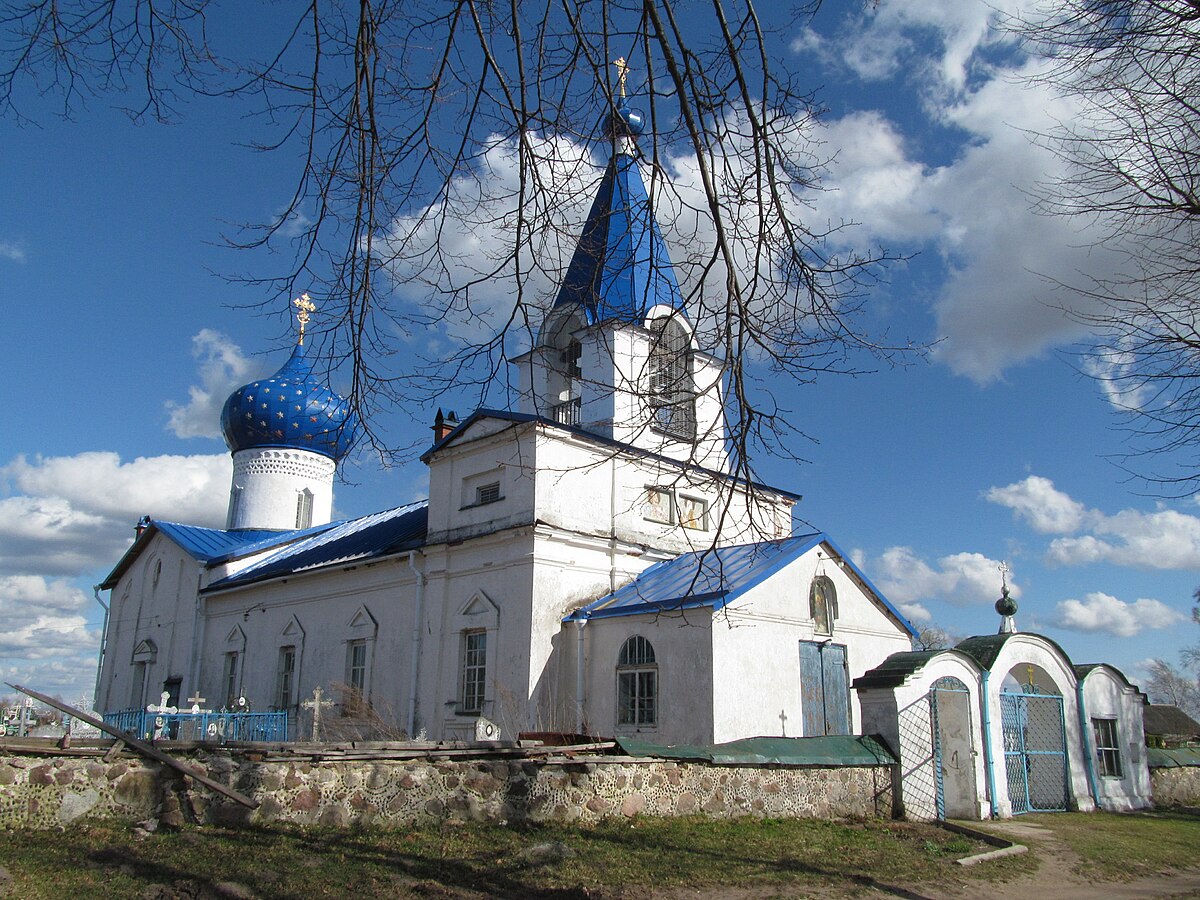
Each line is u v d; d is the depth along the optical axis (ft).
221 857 29.25
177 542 110.52
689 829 38.88
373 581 82.17
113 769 32.99
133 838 30.66
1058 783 61.31
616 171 22.75
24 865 26.71
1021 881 36.01
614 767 40.06
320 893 26.96
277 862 29.25
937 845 41.09
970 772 54.29
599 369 78.43
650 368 26.58
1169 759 72.08
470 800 36.81
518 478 69.82
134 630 116.98
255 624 96.48
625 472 75.00
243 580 98.58
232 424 123.44
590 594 70.23
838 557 69.51
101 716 86.74
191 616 105.60
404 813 35.63
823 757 46.88
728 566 66.39
